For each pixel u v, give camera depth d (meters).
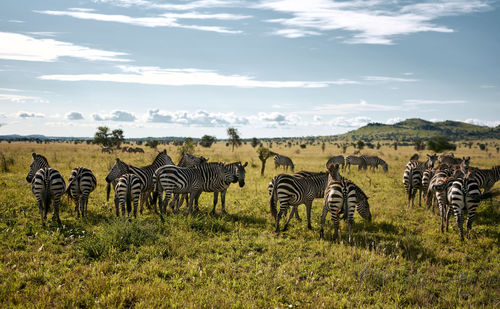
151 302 4.62
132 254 6.35
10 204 9.63
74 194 8.69
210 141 72.25
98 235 7.01
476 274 5.95
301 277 5.82
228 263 6.15
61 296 4.70
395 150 77.81
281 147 90.75
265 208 10.62
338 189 7.43
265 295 4.98
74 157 28.77
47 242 6.70
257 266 6.07
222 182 9.72
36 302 4.48
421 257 6.64
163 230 7.85
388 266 6.16
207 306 4.57
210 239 7.39
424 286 5.43
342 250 6.82
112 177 9.99
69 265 5.83
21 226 7.80
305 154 53.88
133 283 5.23
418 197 13.17
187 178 9.19
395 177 20.19
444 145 57.31
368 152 62.06
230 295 4.88
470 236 8.00
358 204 8.94
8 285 4.88
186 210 10.08
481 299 5.04
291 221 9.41
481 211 10.44
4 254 6.04
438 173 10.39
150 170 10.65
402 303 5.01
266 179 17.92
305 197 8.51
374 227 8.77
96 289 4.92
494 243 7.57
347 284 5.47
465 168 12.53
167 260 6.22
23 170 17.75
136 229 7.23
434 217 10.01
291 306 4.70
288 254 6.72
